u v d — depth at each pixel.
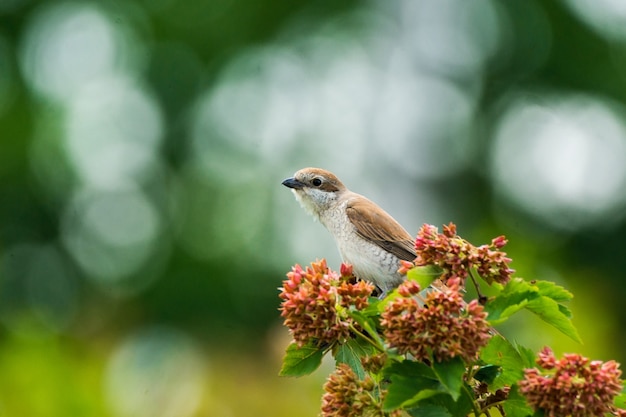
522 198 18.33
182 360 10.77
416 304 4.23
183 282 16.83
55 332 10.45
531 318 8.98
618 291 16.33
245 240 17.28
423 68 21.23
